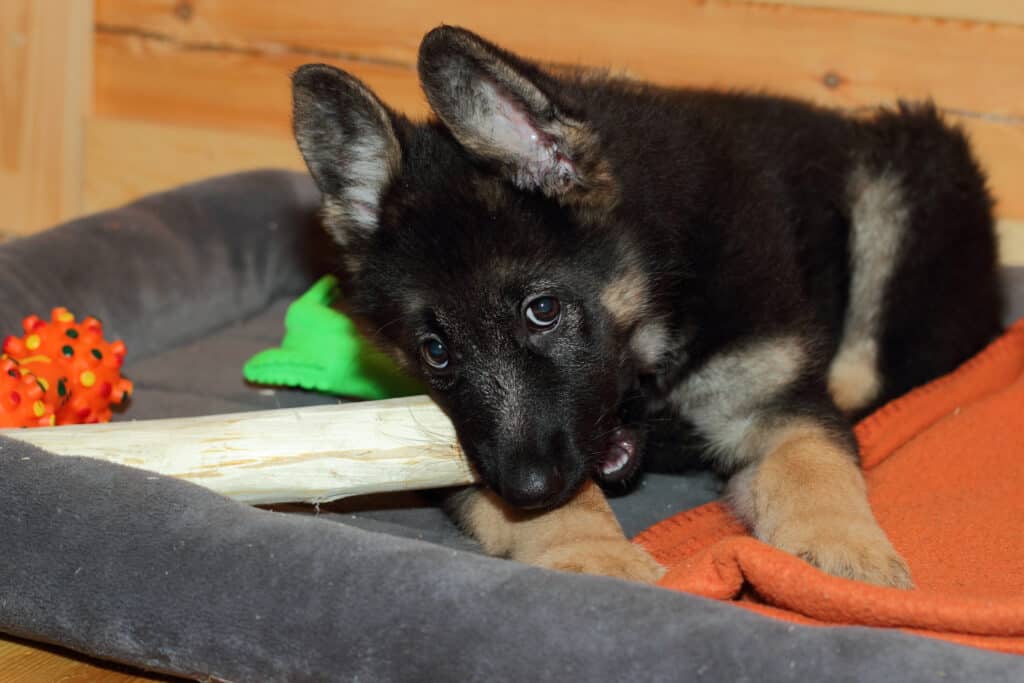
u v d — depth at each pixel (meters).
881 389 0.96
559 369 0.78
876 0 1.11
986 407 0.89
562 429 0.77
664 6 1.14
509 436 0.77
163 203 1.09
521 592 0.68
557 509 0.78
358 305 0.85
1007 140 1.12
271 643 0.69
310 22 1.20
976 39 1.10
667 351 0.84
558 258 0.78
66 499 0.73
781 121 0.95
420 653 0.67
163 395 0.97
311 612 0.69
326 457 0.77
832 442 0.81
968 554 0.77
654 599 0.67
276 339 1.08
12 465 0.74
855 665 0.64
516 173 0.79
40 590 0.72
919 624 0.68
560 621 0.67
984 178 0.99
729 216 0.84
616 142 0.81
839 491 0.77
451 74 0.75
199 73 1.23
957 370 0.95
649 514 0.85
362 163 0.81
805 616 0.70
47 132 1.23
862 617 0.69
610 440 0.81
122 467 0.74
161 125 1.23
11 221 1.26
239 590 0.70
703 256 0.82
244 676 0.70
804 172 0.93
